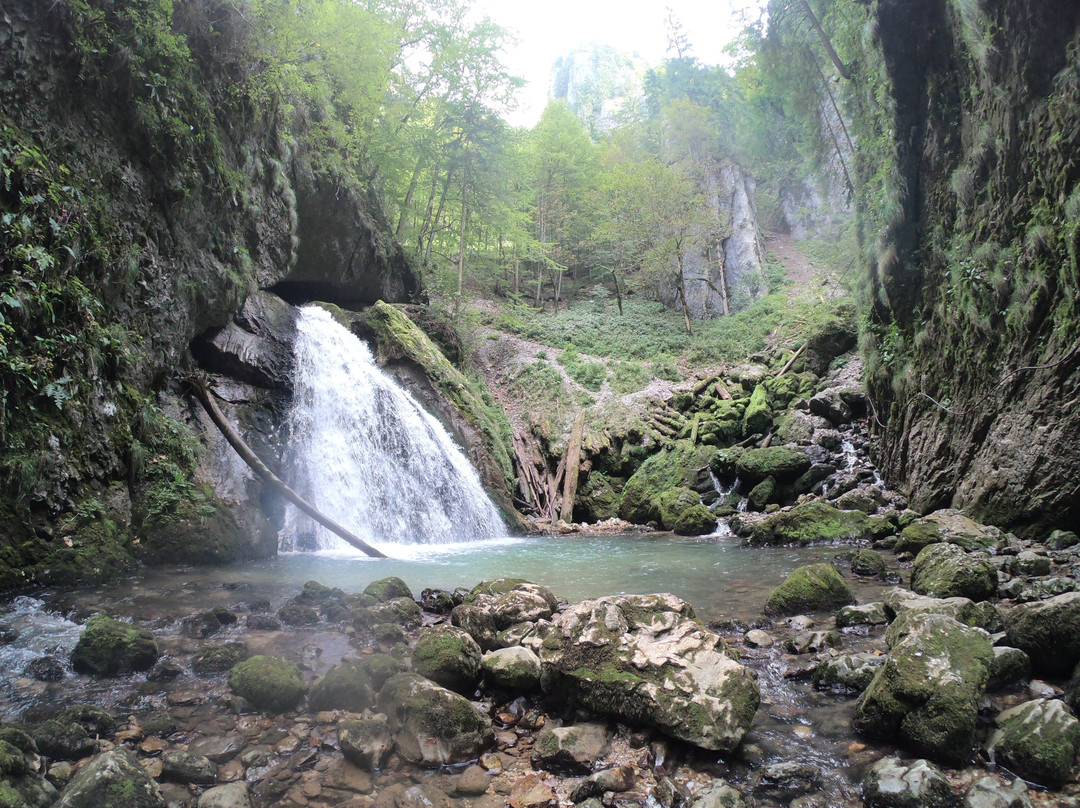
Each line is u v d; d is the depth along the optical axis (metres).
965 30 9.52
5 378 6.94
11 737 3.16
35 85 8.06
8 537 6.87
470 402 19.02
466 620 5.23
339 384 14.53
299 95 15.72
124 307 9.35
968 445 10.41
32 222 7.46
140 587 7.33
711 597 7.24
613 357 26.80
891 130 11.77
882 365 13.39
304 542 11.81
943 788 2.89
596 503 19.80
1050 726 3.19
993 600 6.10
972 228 10.14
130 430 8.91
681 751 3.45
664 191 29.98
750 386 22.06
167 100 10.20
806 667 4.63
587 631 4.11
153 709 4.02
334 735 3.69
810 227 35.75
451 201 27.25
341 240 17.95
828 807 2.95
